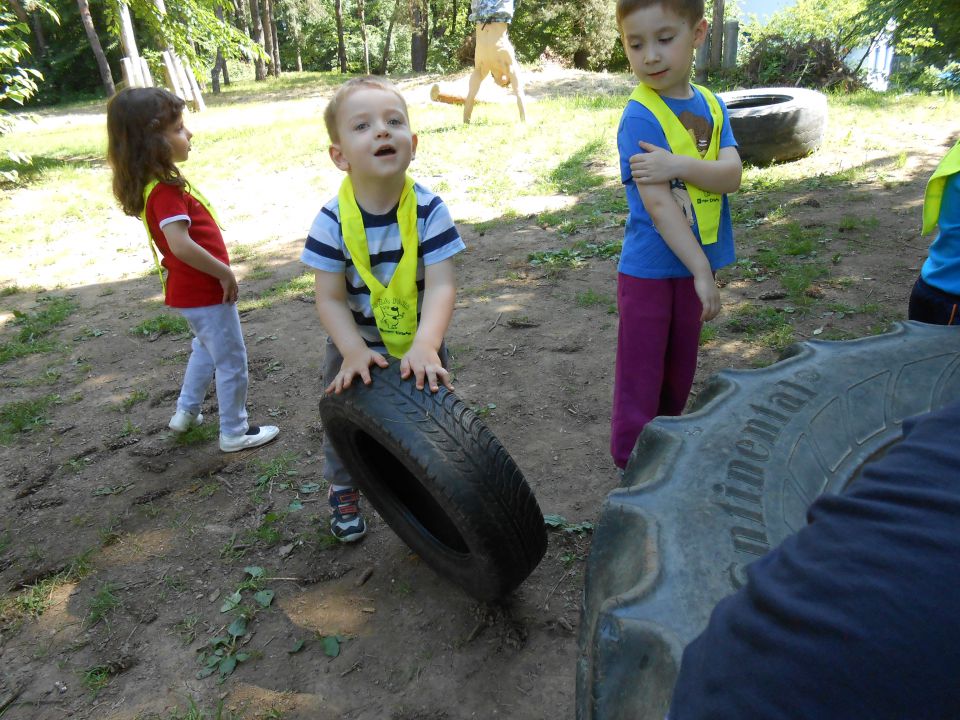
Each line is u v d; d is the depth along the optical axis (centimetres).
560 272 594
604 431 377
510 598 272
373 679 245
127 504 350
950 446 67
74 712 242
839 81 1510
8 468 389
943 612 58
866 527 65
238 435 385
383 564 298
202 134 1513
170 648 264
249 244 769
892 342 215
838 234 599
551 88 1767
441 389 240
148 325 566
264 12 3612
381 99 231
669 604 121
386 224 247
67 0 3731
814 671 61
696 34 254
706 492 154
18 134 1947
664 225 256
